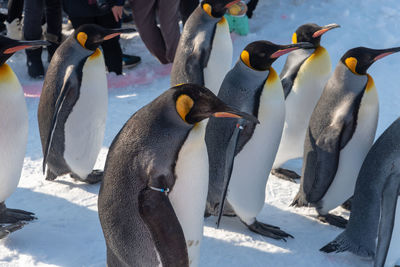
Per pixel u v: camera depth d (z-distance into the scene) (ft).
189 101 10.35
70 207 17.08
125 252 10.95
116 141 10.98
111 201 10.73
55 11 29.37
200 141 10.76
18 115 14.64
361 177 13.74
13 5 30.78
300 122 18.34
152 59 33.12
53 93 16.87
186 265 10.65
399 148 12.84
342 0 37.22
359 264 14.12
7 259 14.08
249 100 13.98
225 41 20.27
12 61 32.65
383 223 12.79
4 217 15.87
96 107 17.16
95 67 16.79
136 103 26.20
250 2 35.65
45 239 15.08
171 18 29.66
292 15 36.14
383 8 35.35
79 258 14.23
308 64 17.62
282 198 17.92
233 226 16.07
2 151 14.62
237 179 14.73
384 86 26.35
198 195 11.12
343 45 30.89
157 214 10.24
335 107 14.94
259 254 14.55
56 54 17.10
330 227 16.12
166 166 10.34
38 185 18.57
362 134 14.78
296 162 20.94
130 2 29.63
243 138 14.15
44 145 17.95
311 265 14.06
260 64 13.87
